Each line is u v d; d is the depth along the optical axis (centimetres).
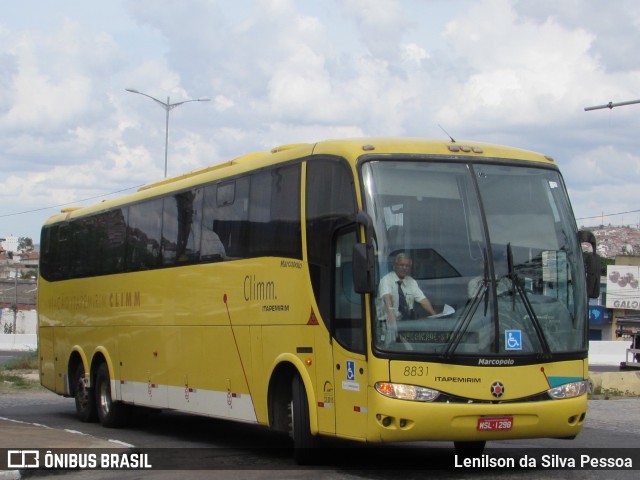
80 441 1429
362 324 1061
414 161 1109
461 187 1110
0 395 2722
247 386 1334
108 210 1902
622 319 3659
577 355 1095
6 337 5728
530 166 1154
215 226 1457
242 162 1447
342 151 1138
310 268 1185
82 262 2008
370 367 1036
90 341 1942
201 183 1521
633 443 1474
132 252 1766
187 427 1836
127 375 1767
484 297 1063
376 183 1089
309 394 1172
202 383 1477
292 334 1217
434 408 1022
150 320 1672
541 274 1102
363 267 1018
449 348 1037
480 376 1041
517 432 1052
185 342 1536
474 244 1084
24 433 1519
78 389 1991
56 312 2139
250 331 1327
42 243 2255
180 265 1566
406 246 1067
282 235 1257
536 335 1075
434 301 1052
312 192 1197
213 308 1444
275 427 1264
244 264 1355
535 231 1121
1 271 12112
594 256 1137
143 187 1833
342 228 1120
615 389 2755
